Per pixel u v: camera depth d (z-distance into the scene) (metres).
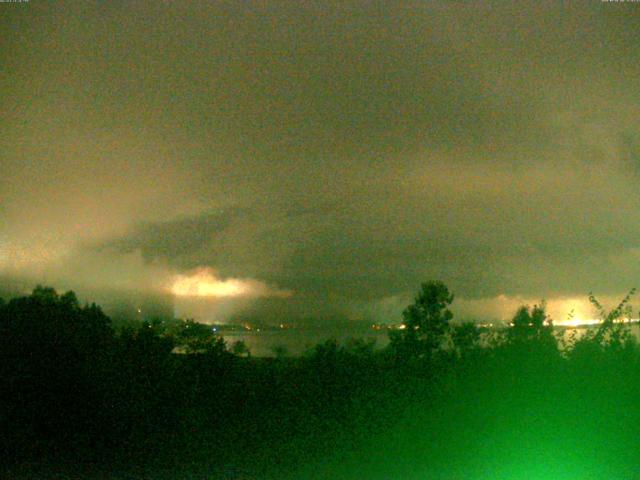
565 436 10.62
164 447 12.17
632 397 10.62
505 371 11.32
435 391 11.57
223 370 13.64
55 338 12.58
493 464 10.71
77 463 11.50
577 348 11.40
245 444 12.16
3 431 12.14
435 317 13.04
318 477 10.41
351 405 12.27
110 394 12.30
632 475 9.78
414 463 10.97
